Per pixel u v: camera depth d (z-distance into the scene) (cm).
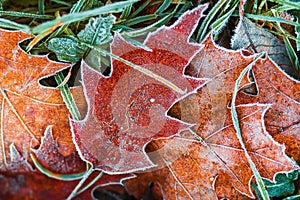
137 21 51
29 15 51
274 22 52
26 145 49
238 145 49
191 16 48
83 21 51
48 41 50
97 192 53
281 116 50
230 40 52
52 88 49
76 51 50
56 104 49
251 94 50
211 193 50
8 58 48
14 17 52
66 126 49
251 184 51
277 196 52
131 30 51
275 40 52
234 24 52
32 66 49
